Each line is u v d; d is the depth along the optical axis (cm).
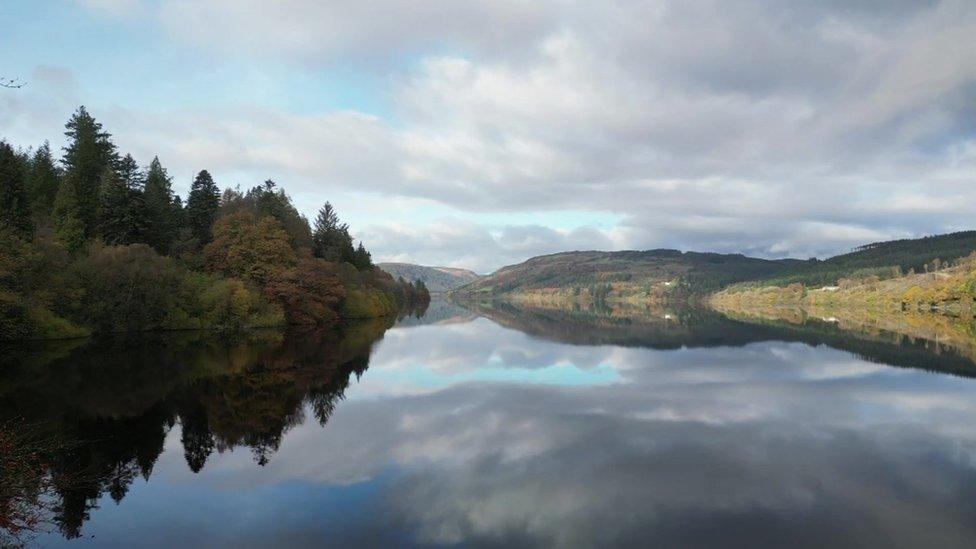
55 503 1591
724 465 1941
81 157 8188
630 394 3209
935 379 3741
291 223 9962
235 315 7062
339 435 2295
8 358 4144
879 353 5222
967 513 1541
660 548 1328
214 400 2877
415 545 1336
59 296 5541
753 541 1368
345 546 1327
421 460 1986
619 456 2047
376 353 5031
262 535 1387
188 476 1803
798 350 5488
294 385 3344
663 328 8769
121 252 6150
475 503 1598
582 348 5684
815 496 1662
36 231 5988
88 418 2477
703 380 3700
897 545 1353
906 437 2317
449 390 3294
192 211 8969
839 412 2777
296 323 8156
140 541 1352
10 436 1823
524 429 2423
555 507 1569
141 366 3891
